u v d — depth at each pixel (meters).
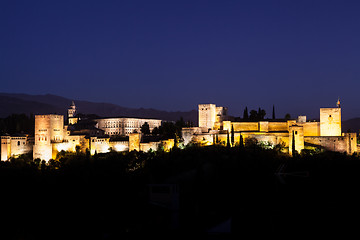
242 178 118.44
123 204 115.12
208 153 162.38
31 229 130.00
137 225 97.75
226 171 125.00
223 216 89.56
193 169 122.69
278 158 165.38
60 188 157.25
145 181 132.25
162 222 92.75
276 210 94.31
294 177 128.00
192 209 93.88
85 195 143.88
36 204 147.00
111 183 150.00
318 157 166.00
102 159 188.00
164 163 150.62
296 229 84.31
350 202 100.06
